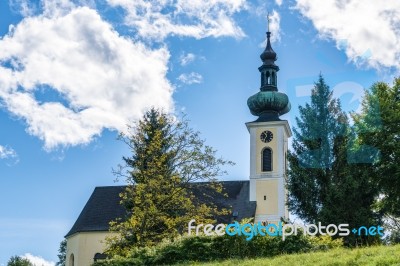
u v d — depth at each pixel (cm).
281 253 2383
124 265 2594
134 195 3772
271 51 7019
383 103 3781
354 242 3070
